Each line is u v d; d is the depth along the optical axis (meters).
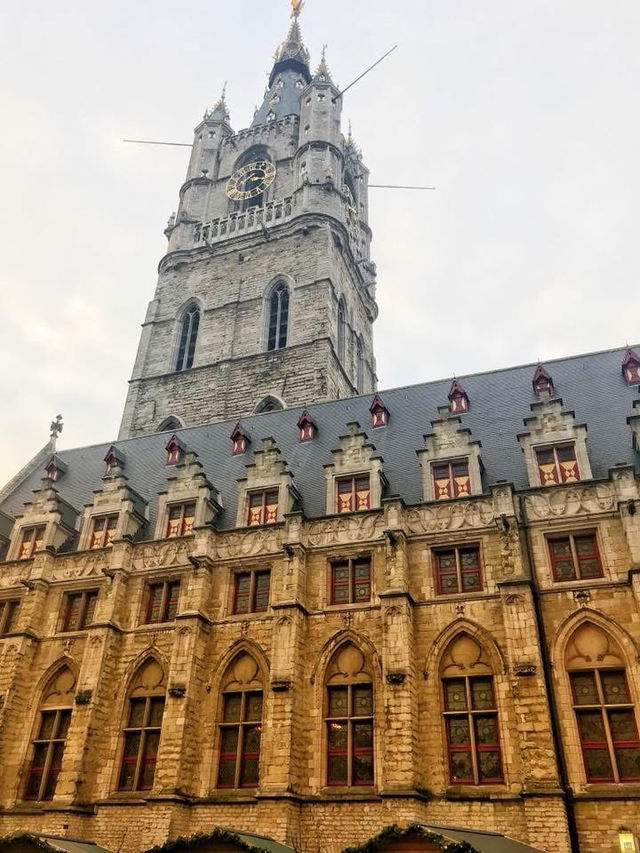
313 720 27.45
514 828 23.28
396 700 25.86
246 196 77.06
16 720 31.27
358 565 30.70
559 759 23.81
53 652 32.81
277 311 65.88
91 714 29.53
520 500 29.44
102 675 30.56
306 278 65.56
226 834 20.20
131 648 31.67
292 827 24.94
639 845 21.88
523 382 38.09
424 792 24.48
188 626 30.05
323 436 39.66
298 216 69.50
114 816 27.50
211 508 35.28
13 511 42.53
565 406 35.31
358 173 89.38
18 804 29.33
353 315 72.25
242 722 28.31
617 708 24.47
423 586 28.86
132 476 42.16
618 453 31.03
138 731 29.72
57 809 27.75
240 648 30.00
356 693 27.80
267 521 33.75
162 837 25.61
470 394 38.66
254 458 35.69
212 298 68.81
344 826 24.94
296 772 26.11
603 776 23.59
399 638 27.02
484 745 25.36
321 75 84.44
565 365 38.44
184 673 29.03
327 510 32.97
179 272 72.50
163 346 67.38
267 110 91.12
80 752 28.80
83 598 34.16
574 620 26.28
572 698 25.02
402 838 18.59
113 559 33.81
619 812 22.56
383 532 30.17
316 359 59.47
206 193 80.06
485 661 26.73
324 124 78.69
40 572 34.84
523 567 27.59
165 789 26.64
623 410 33.50
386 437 37.59
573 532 28.25
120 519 35.75
